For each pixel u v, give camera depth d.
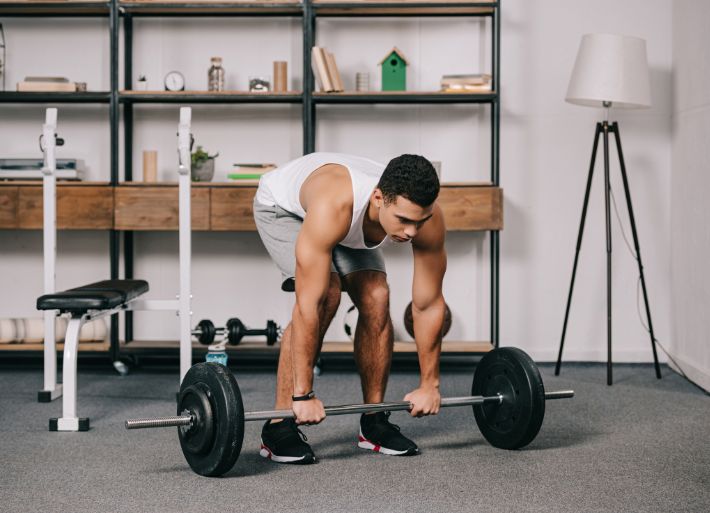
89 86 3.73
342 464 2.01
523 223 3.69
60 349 3.54
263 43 3.71
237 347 3.48
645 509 1.68
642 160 3.67
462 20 3.68
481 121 3.68
